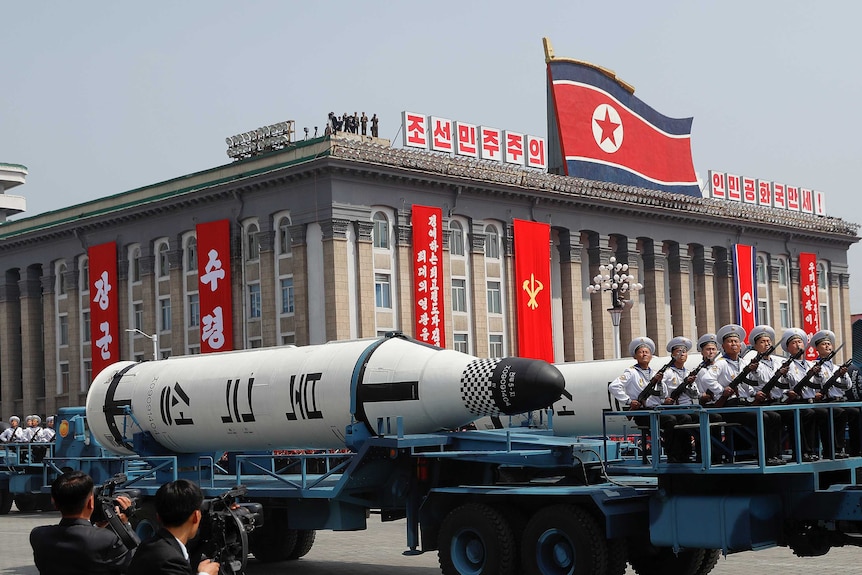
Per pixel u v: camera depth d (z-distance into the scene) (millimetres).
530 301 67250
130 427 21688
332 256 59500
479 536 15852
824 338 15266
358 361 18625
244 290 64500
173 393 20906
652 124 76938
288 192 61938
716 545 14172
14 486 35031
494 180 66188
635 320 73938
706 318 78125
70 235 75188
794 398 14625
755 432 14055
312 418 19000
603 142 73312
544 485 16688
